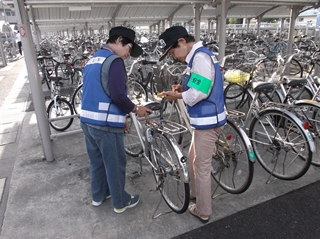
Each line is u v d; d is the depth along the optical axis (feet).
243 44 30.22
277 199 8.00
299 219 7.16
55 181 9.34
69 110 15.20
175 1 14.40
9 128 14.43
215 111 6.11
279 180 8.95
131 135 10.82
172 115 10.52
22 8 8.84
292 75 22.94
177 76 13.05
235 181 8.70
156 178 7.90
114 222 7.32
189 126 8.91
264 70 18.92
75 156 11.14
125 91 6.31
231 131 8.03
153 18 31.30
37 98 9.74
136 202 7.97
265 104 9.32
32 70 9.36
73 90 16.40
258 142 9.16
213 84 5.97
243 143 7.57
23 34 8.96
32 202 8.24
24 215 7.68
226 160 8.03
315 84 12.32
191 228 7.00
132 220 7.39
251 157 7.26
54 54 49.70
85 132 6.92
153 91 18.78
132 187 8.91
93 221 7.39
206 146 6.47
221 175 8.77
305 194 8.18
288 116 8.43
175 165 7.00
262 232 6.76
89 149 7.23
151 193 8.57
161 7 27.07
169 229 7.00
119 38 6.38
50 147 10.55
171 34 5.98
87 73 6.42
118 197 7.39
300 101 9.84
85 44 38.68
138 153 10.18
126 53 6.58
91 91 6.31
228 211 7.57
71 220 7.45
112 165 6.91
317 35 31.81
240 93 15.55
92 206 8.01
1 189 8.98
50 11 25.18
